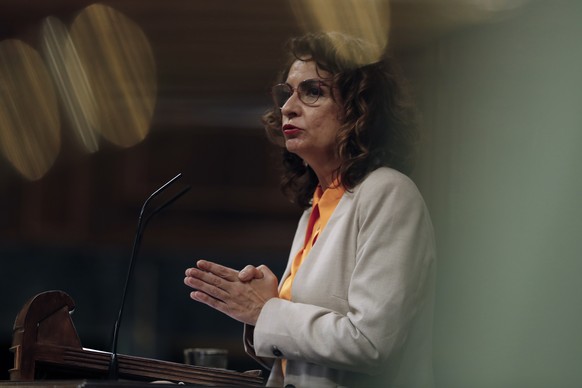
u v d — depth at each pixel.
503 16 12.86
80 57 15.00
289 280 5.00
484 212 12.20
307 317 4.51
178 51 15.30
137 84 15.32
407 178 4.72
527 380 6.75
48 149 15.52
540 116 10.48
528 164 9.12
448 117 13.59
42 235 15.71
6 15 14.70
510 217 9.76
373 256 4.52
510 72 12.86
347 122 4.81
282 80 5.16
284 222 15.82
